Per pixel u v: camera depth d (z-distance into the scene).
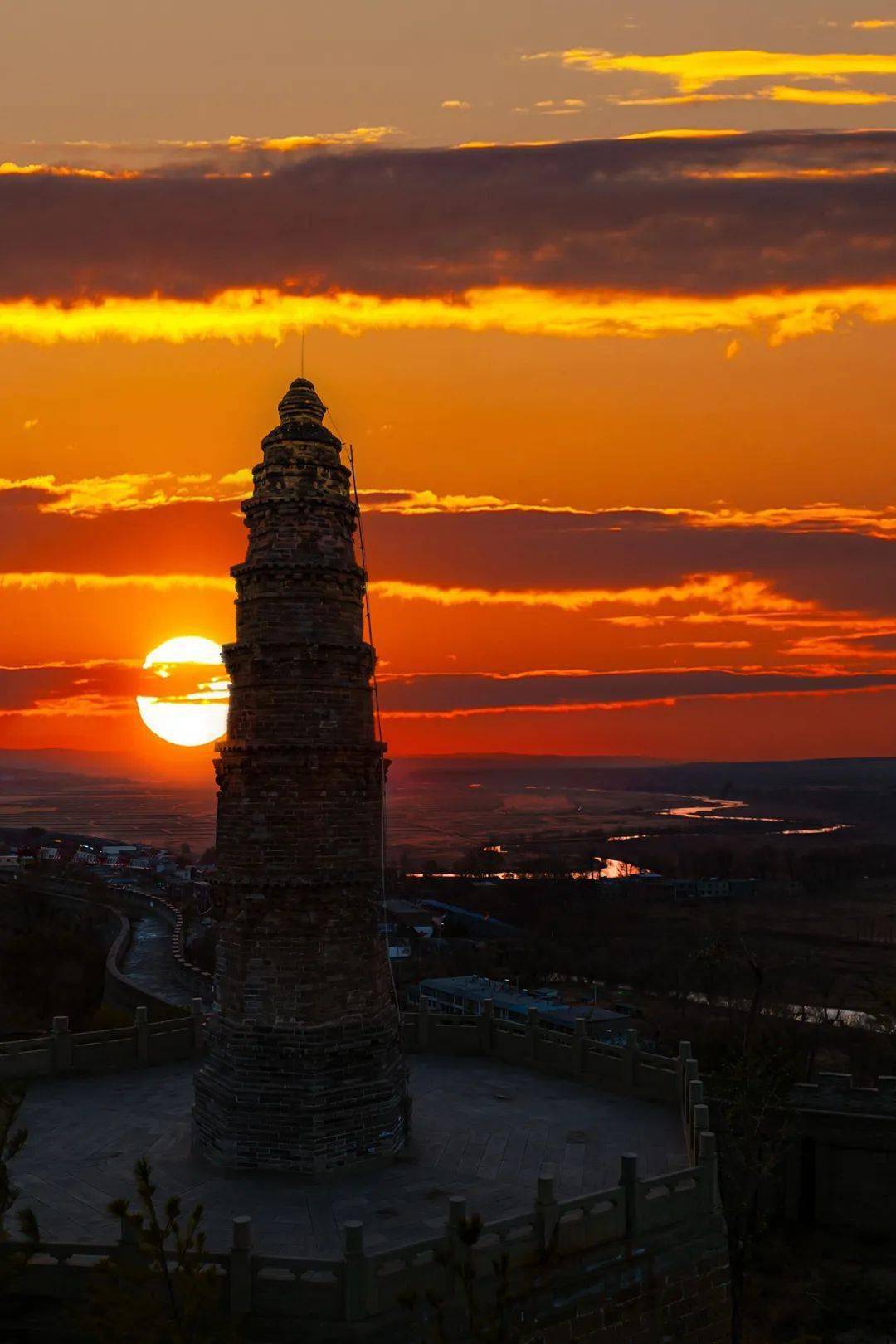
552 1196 26.53
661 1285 28.33
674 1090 36.75
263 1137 30.75
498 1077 40.41
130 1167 31.16
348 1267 24.00
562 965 131.75
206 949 95.31
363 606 34.84
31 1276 24.70
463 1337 24.92
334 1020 31.50
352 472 34.28
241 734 33.03
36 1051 39.16
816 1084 54.53
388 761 34.53
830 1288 47.03
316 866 31.77
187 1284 20.86
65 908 129.75
